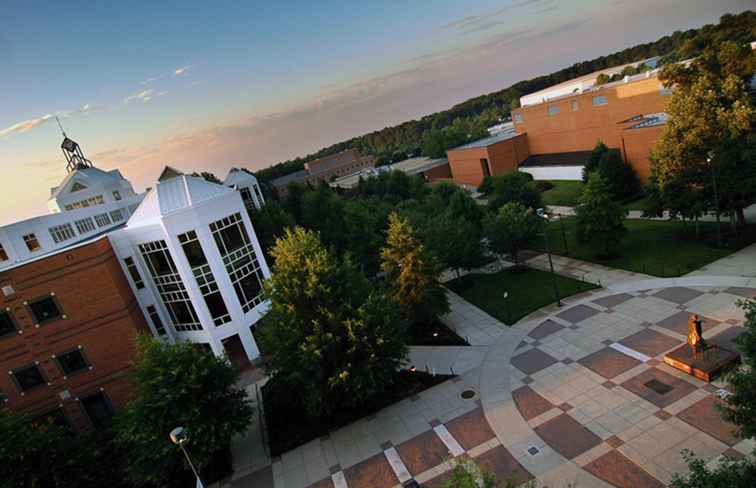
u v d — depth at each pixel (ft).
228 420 68.49
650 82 185.78
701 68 148.97
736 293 84.28
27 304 86.79
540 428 63.31
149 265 102.94
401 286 103.86
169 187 104.83
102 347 92.89
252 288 113.70
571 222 162.61
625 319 86.63
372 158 527.81
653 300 90.68
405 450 66.28
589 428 60.75
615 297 96.73
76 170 165.17
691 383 63.67
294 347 75.20
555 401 68.33
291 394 81.56
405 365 81.76
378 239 146.61
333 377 70.38
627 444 56.18
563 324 91.76
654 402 62.08
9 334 86.22
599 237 116.78
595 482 51.98
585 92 217.77
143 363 68.03
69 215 123.03
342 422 77.15
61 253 88.63
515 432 63.87
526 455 58.95
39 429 67.00
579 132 229.25
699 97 109.60
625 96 198.49
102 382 93.35
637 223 142.61
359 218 154.71
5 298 85.15
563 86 361.51
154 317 105.91
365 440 71.20
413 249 103.40
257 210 188.44
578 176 223.51
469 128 552.41
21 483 61.82
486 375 81.00
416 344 100.27
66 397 90.99
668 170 112.27
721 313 79.10
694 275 96.02
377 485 60.70
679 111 111.14
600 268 115.44
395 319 79.71
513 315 102.06
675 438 55.06
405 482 59.67
